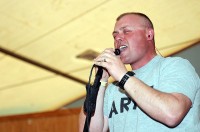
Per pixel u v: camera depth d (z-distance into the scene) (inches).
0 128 136.4
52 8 101.0
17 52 117.4
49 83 128.2
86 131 50.2
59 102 128.6
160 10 97.0
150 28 56.1
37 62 120.5
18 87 131.6
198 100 48.9
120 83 45.6
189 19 97.5
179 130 45.9
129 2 96.1
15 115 134.8
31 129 131.0
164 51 105.7
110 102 55.6
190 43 101.2
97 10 100.2
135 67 55.5
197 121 47.9
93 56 116.3
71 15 103.0
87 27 106.5
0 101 136.8
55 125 127.3
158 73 50.1
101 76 53.2
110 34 107.3
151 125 46.9
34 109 132.7
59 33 109.6
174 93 44.7
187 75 46.9
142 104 43.6
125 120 50.5
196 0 91.8
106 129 57.6
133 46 53.2
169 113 42.3
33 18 105.0
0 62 121.8
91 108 50.9
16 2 99.1
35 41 112.8
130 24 54.8
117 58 47.7
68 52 116.0
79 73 121.6
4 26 108.0
